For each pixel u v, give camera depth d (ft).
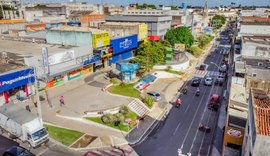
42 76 170.71
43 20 400.47
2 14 479.41
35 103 157.58
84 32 219.00
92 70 228.43
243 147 94.22
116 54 260.83
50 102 160.04
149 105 162.71
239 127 107.86
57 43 236.43
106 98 167.63
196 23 512.63
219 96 179.52
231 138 104.17
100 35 223.30
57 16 438.81
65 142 118.01
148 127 138.92
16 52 197.77
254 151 64.13
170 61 257.34
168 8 637.71
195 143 124.36
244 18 374.43
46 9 489.67
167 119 149.48
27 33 283.18
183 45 282.56
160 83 214.07
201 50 344.49
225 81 220.84
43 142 114.52
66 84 195.52
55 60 182.70
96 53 225.35
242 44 201.05
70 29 238.68
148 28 329.11
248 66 164.25
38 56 173.06
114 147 117.19
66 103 158.81
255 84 141.90
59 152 110.63
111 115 137.49
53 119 138.51
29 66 165.17
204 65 261.24
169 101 175.94
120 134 128.36
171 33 320.29
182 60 264.52
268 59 185.98
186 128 139.03
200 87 205.87
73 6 650.84
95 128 132.26
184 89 192.65
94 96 170.81
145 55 228.02
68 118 139.95
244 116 115.24
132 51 291.38
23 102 159.43
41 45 229.25
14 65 166.30
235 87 146.10
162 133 133.28
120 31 290.97
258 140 62.95
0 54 183.83
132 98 168.55
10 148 105.50
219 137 129.29
